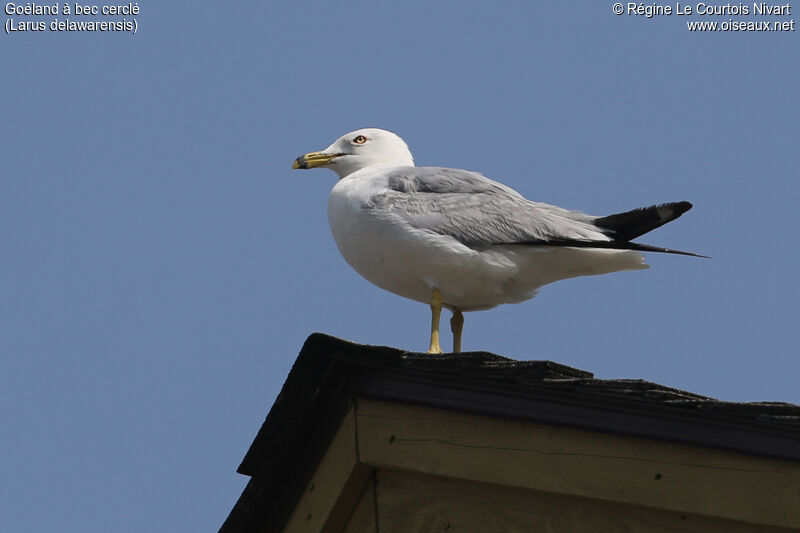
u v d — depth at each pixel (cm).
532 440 1069
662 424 995
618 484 1018
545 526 1084
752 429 947
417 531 1152
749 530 975
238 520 1225
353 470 1171
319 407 1187
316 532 1198
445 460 1116
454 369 1091
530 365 1039
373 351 1129
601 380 1010
